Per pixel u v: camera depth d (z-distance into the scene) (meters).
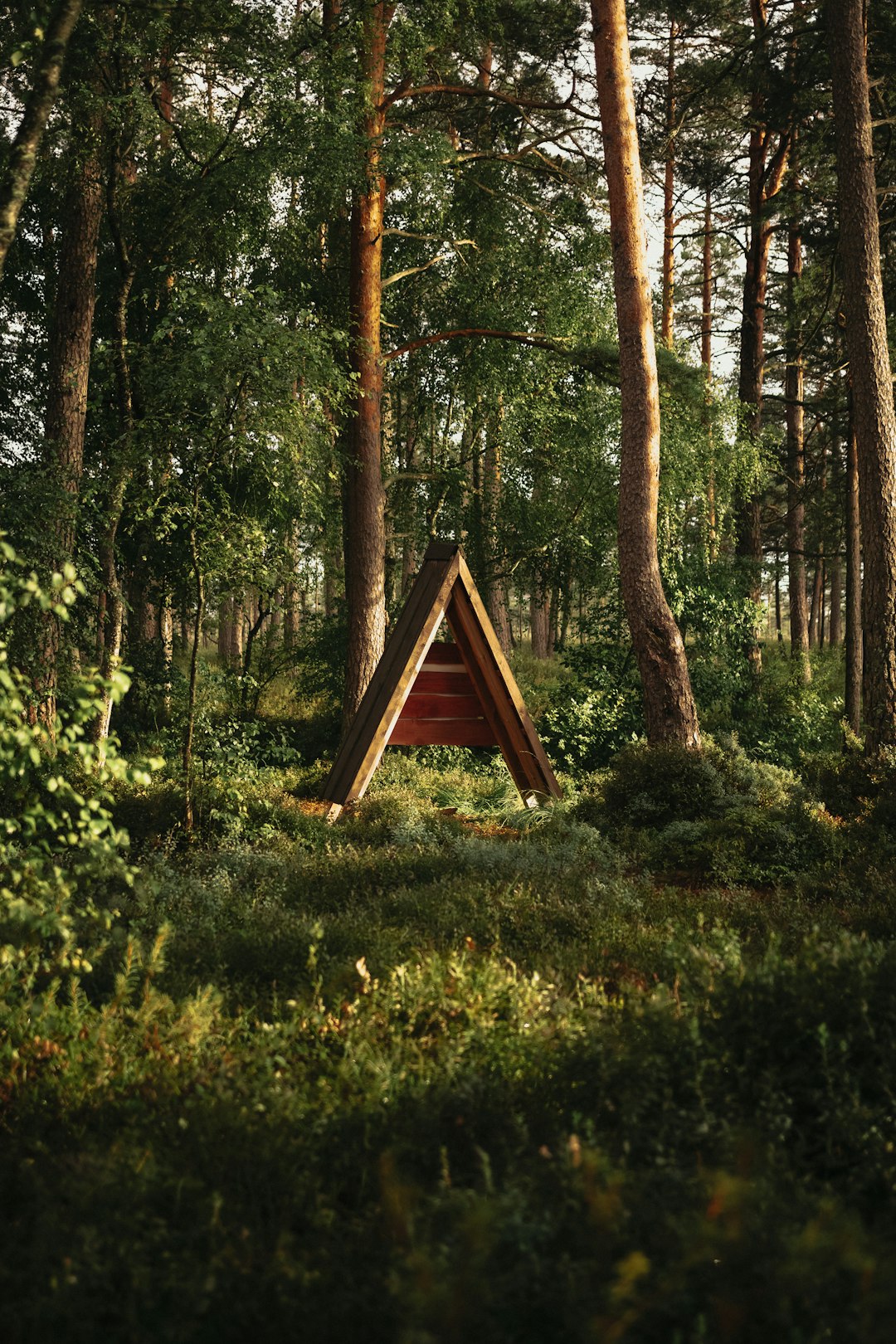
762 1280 2.29
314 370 13.21
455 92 18.59
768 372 35.22
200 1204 2.82
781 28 19.31
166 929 4.81
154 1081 3.68
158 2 12.39
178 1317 2.40
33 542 11.78
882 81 18.05
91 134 12.85
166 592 17.22
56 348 13.40
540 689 23.67
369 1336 2.33
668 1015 3.76
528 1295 2.35
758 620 20.59
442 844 10.42
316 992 4.47
